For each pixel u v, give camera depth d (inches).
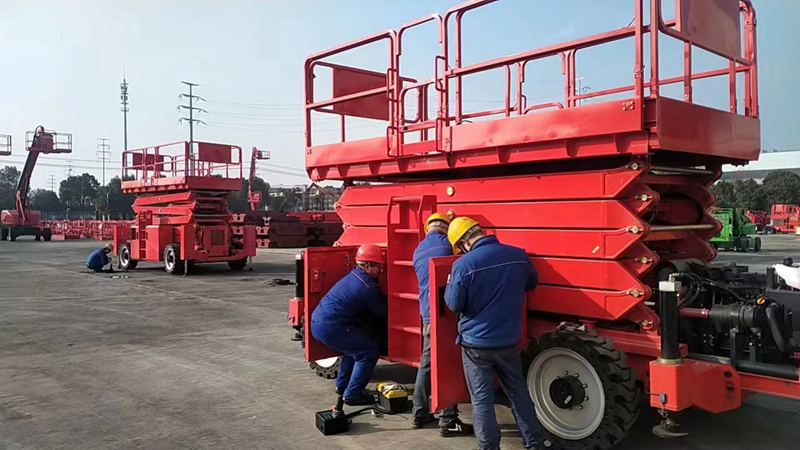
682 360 150.5
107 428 192.5
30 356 292.2
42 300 490.9
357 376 209.0
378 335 222.2
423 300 185.8
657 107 154.8
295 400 222.4
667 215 201.3
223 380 249.4
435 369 165.9
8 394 229.5
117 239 799.1
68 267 807.1
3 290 557.0
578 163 188.4
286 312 427.5
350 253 238.2
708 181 207.6
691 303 174.4
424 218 207.3
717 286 177.0
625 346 166.7
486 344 153.3
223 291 549.6
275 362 280.2
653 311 170.6
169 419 201.2
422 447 175.2
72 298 503.2
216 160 742.5
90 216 3403.1
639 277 170.1
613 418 156.1
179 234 719.7
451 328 171.2
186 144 704.4
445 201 215.2
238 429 191.6
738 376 155.2
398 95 223.1
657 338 161.8
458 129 202.2
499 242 178.5
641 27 157.6
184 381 248.1
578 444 161.9
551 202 181.2
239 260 753.0
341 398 193.6
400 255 211.5
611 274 166.7
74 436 185.3
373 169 240.8
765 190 2225.6
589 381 163.3
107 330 360.2
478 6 193.9
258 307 451.5
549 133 176.9
